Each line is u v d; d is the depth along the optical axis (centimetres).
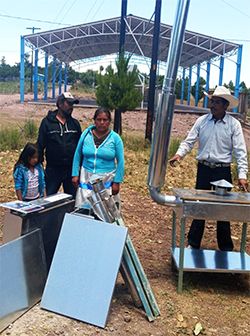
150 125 1347
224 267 461
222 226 523
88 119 2033
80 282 390
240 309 425
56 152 538
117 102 1431
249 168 1046
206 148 508
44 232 423
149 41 3522
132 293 404
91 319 375
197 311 414
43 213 416
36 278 401
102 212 418
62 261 400
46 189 550
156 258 534
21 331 354
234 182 905
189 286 463
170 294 441
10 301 367
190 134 521
